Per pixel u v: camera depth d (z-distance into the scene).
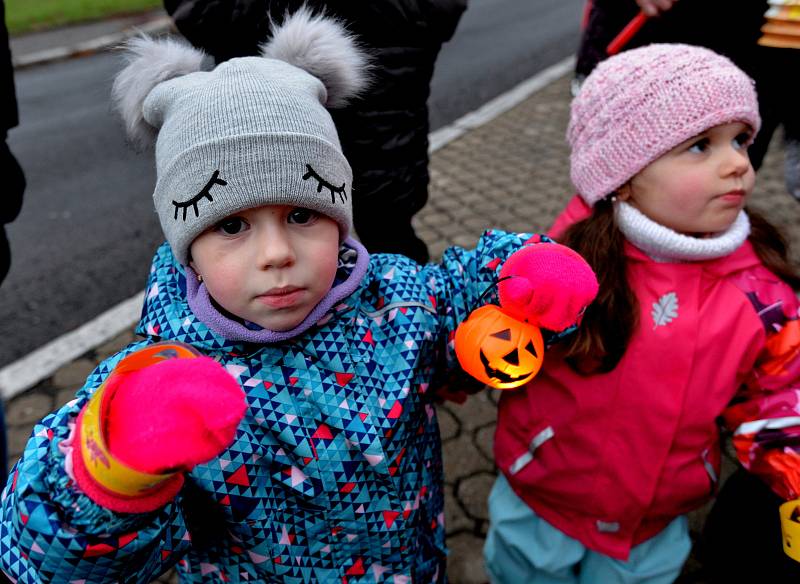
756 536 1.55
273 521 1.07
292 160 0.92
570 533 1.52
